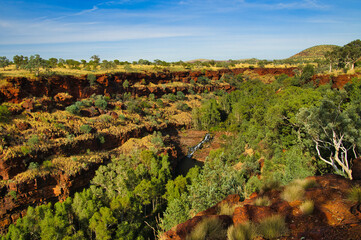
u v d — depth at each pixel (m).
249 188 21.59
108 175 38.72
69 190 38.00
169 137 69.31
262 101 66.06
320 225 5.09
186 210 22.59
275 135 40.34
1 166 33.31
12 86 45.97
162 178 40.44
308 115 24.44
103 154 47.62
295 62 154.12
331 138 24.53
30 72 53.41
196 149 68.31
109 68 80.81
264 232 5.18
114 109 64.44
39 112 46.75
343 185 7.04
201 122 78.75
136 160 47.53
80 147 45.41
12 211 32.47
